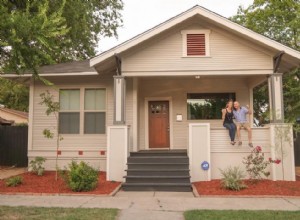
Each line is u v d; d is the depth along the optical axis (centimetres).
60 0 1441
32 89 1520
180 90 1562
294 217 695
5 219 674
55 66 1650
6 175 1395
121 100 1264
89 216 700
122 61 1290
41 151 1493
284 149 1177
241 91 1548
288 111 2112
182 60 1293
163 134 1555
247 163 1151
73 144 1482
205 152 1209
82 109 1491
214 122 1546
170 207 812
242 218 684
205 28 1305
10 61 743
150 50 1296
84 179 1031
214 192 999
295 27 2038
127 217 709
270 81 1272
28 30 658
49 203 854
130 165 1191
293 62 1341
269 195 952
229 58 1288
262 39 1223
